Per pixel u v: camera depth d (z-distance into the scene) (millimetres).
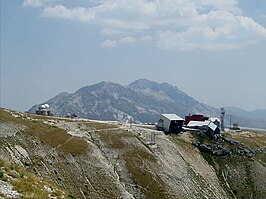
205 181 167875
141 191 135875
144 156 158250
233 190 176125
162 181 147000
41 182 47781
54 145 137250
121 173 141375
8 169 46750
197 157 186500
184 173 162000
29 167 118125
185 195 145875
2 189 39625
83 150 143000
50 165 125250
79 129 165375
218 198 160750
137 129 188125
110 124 187500
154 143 174875
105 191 126000
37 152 128500
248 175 189250
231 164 193500
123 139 166000
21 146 127312
